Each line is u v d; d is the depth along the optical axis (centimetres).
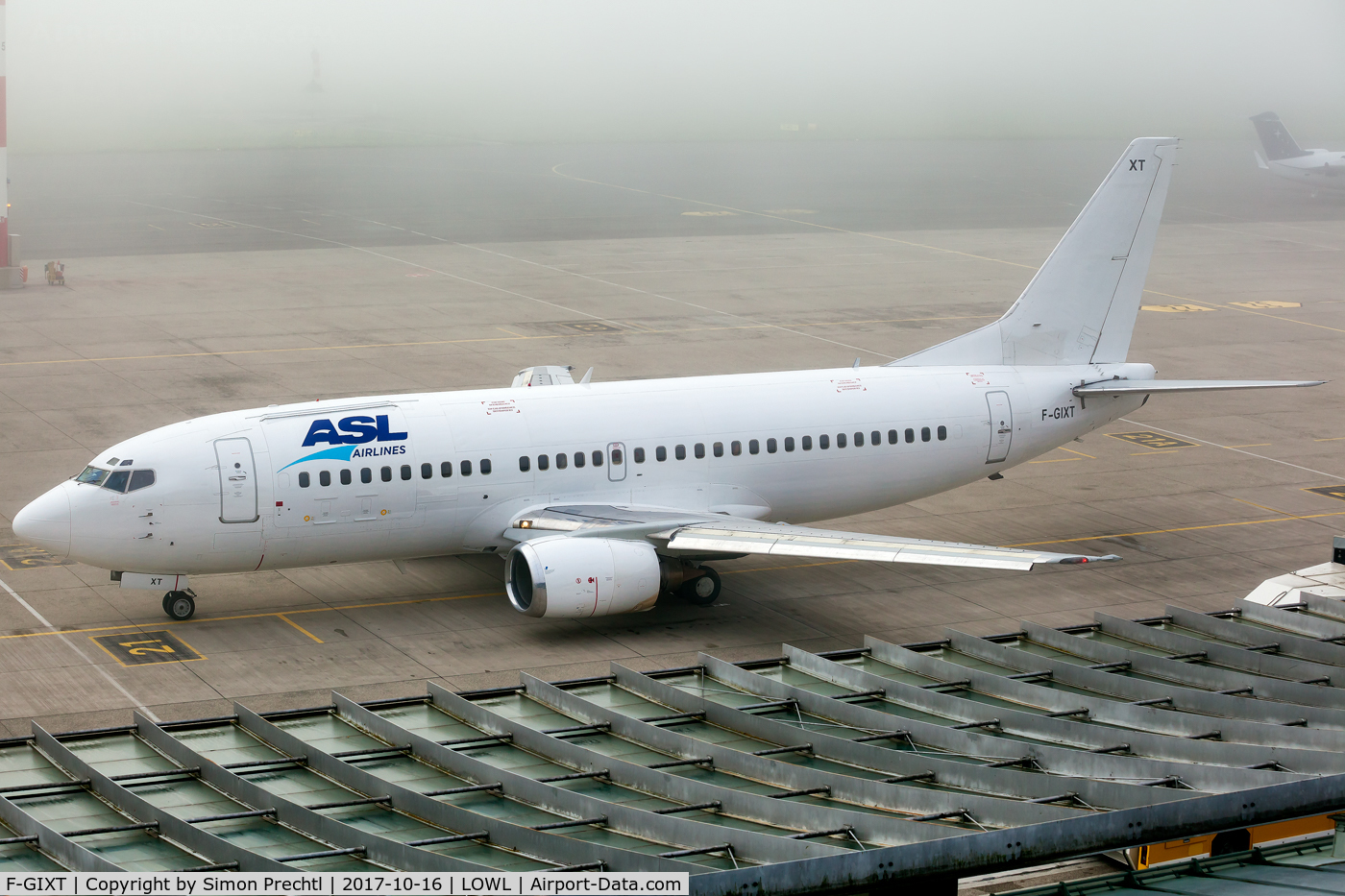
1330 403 6303
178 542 3475
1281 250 11025
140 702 3097
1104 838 1733
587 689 2547
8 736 2884
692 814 2000
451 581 3997
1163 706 2438
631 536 3622
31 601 3706
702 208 13538
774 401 4009
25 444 5141
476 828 1934
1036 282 4269
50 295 8169
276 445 3541
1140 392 4200
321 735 2341
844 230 11938
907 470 4106
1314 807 1822
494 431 3734
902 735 2302
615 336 7362
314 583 3944
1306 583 3284
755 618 3753
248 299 8206
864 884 1652
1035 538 4466
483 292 8619
